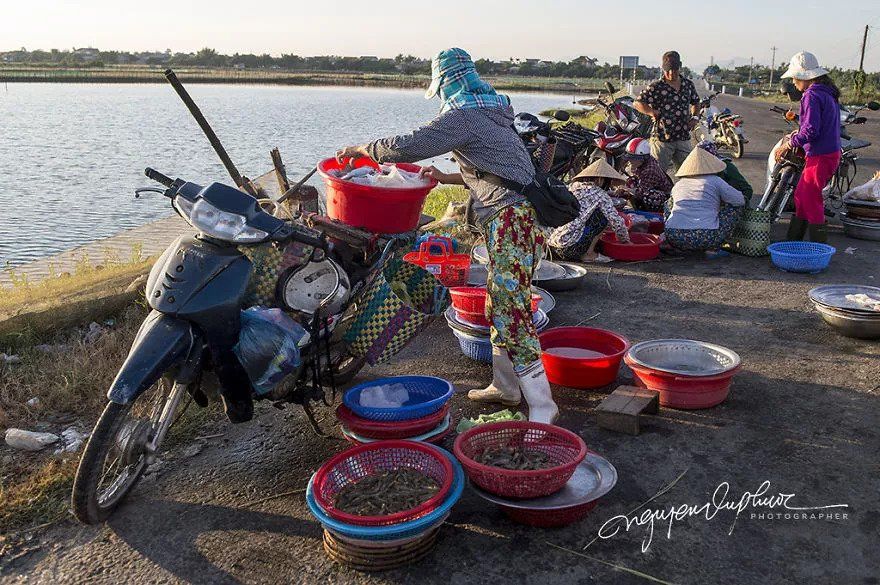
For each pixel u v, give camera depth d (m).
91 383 4.30
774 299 6.10
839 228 8.93
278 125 36.78
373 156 3.62
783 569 2.83
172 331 3.06
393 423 3.47
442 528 3.11
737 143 15.55
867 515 3.14
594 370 4.38
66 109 52.78
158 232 10.56
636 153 8.67
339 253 3.69
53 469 3.52
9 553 2.98
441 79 3.67
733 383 4.47
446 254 5.53
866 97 47.72
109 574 2.86
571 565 2.87
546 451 3.37
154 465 3.62
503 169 3.61
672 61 8.94
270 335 3.19
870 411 4.06
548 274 6.51
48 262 8.95
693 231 7.17
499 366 4.10
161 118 42.97
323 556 2.94
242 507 3.28
